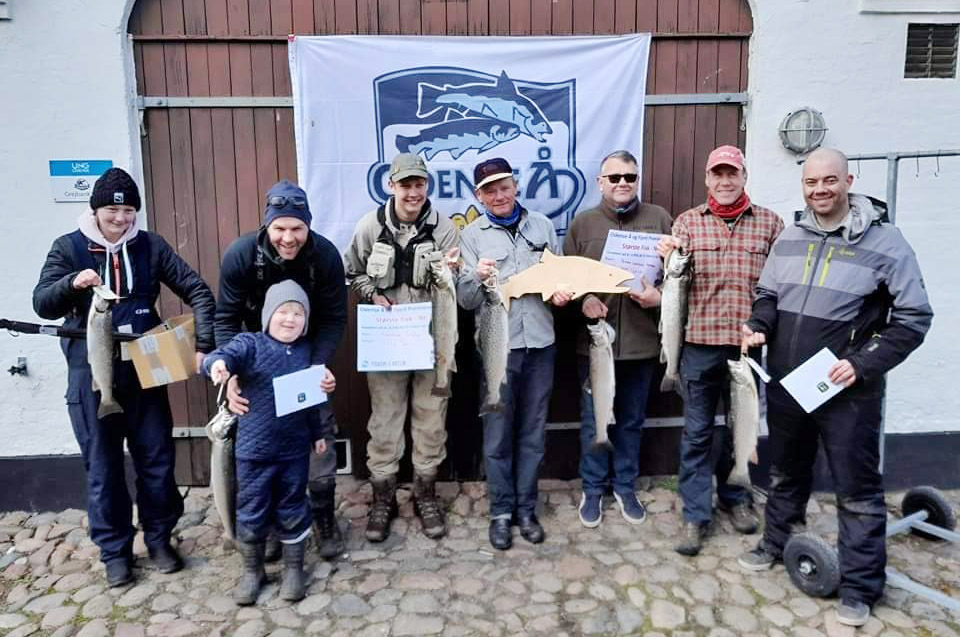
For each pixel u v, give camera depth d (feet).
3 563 11.41
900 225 13.44
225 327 10.37
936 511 11.86
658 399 14.11
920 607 9.95
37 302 9.79
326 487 11.19
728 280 11.03
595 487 12.48
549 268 11.22
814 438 10.37
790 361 9.81
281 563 11.27
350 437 13.87
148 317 10.53
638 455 12.74
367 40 12.68
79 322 10.12
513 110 13.07
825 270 9.53
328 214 13.11
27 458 13.00
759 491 13.51
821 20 12.98
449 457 14.02
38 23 12.10
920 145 13.29
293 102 12.80
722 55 13.21
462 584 10.60
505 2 12.87
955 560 11.29
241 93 12.80
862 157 11.27
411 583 10.63
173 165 12.87
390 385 11.80
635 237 11.66
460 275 11.15
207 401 13.57
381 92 12.84
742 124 13.39
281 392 9.75
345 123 12.87
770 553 10.91
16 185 12.41
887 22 13.00
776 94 13.15
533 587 10.51
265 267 10.12
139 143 12.75
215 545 11.81
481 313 10.50
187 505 13.07
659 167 13.47
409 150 13.04
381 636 9.43
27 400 12.88
